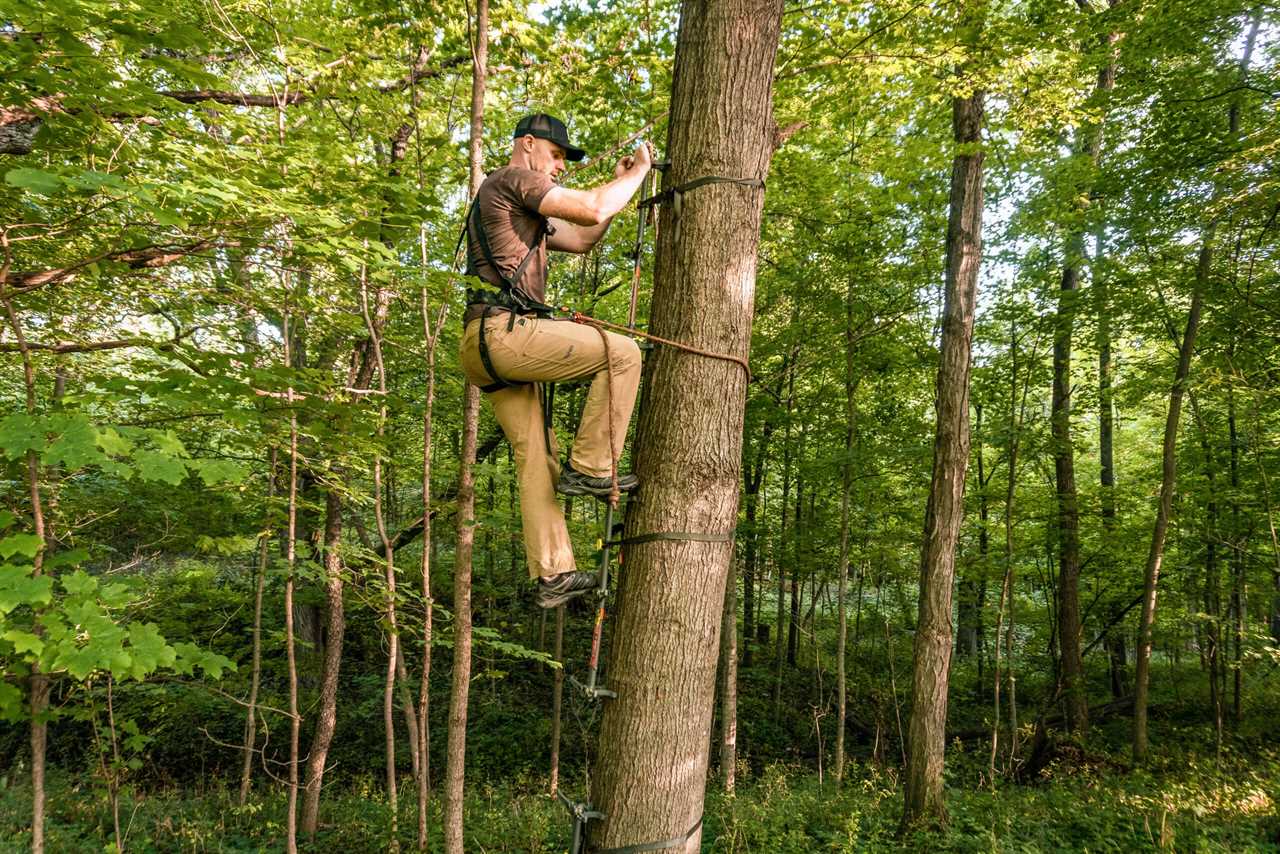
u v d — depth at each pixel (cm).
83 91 263
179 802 846
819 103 702
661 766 212
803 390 1280
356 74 524
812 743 1270
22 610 264
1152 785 896
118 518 693
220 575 1141
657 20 658
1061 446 1178
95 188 220
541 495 234
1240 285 920
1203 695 1375
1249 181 764
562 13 635
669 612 214
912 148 794
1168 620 1256
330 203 364
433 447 987
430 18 507
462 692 486
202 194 263
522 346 221
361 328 580
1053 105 700
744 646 1631
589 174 749
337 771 1061
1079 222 1007
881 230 952
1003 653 1683
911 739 762
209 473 227
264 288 484
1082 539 1302
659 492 218
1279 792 812
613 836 212
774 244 1017
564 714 1233
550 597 227
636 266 238
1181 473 1177
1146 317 1062
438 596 1318
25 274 306
